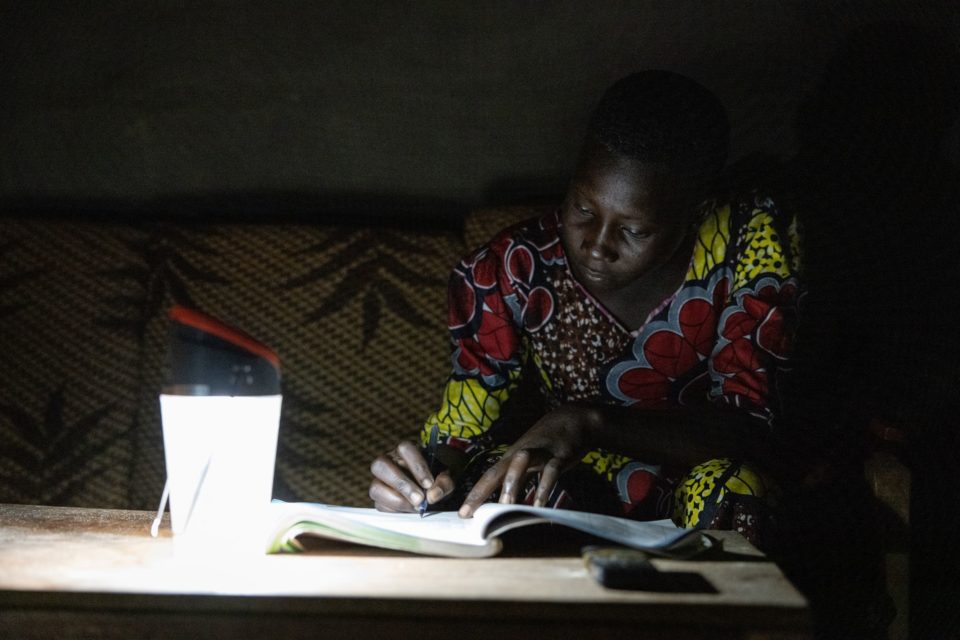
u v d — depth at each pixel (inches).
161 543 40.9
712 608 32.9
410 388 74.1
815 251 74.3
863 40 77.4
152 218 83.7
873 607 56.9
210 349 41.4
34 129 83.0
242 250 76.7
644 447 52.9
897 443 68.2
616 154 50.7
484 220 75.8
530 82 80.9
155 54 81.9
